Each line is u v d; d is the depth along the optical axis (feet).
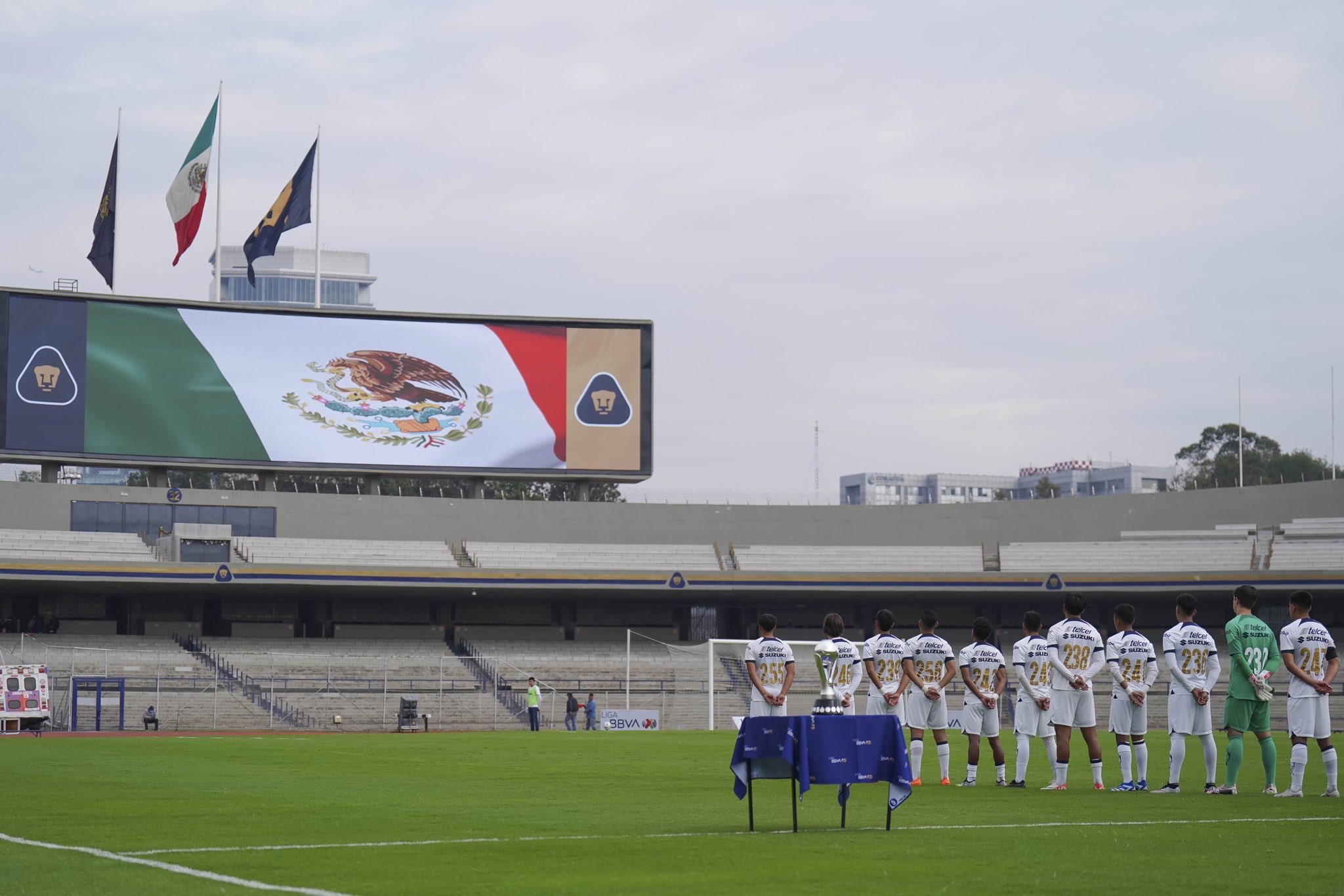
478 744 151.12
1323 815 61.98
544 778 92.89
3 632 253.24
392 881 41.39
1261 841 51.75
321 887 40.14
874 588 258.37
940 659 84.53
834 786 81.76
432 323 259.39
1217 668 75.92
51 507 244.01
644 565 271.28
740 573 255.70
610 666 262.47
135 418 242.58
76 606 262.47
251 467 248.11
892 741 57.16
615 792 79.41
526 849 49.47
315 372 253.44
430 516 265.34
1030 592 260.62
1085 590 258.78
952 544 286.25
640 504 277.44
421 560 260.42
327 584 239.30
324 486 344.69
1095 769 80.64
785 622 294.05
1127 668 79.36
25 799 73.20
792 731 55.36
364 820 61.00
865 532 285.64
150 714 207.51
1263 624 75.72
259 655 245.24
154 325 245.65
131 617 265.13
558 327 263.90
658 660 266.16
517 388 260.83
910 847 49.78
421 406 256.52
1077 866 44.57
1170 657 76.48
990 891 39.47
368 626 277.64
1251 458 494.59
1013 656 82.74
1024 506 288.30
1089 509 287.28
